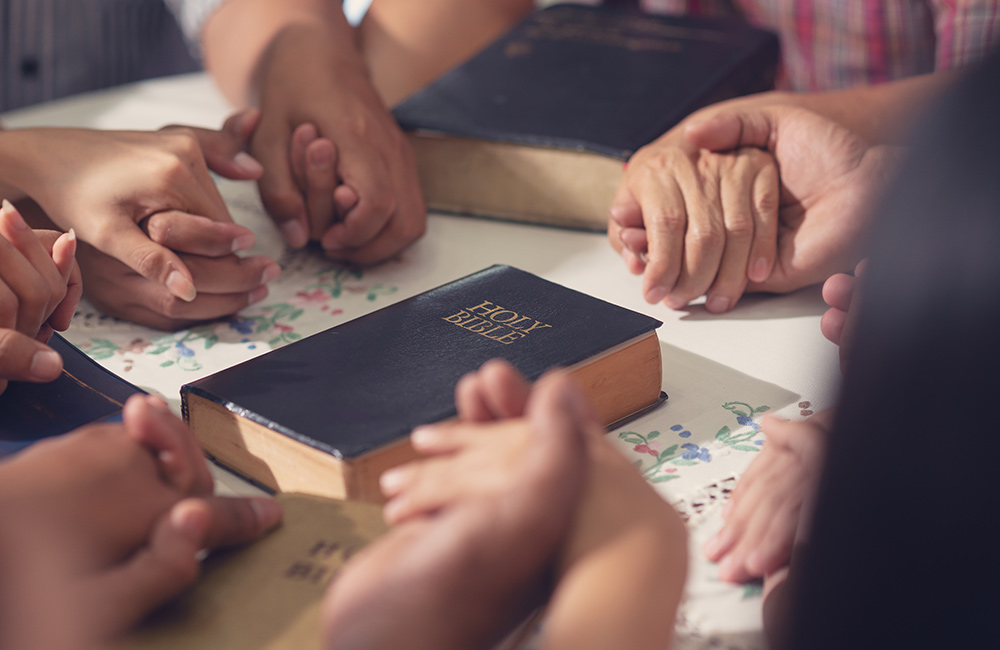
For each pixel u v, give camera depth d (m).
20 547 0.33
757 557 0.41
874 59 1.29
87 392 0.56
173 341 0.69
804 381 0.62
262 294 0.72
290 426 0.46
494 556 0.29
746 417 0.57
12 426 0.52
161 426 0.39
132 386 0.57
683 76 0.98
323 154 0.76
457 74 1.01
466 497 0.32
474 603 0.29
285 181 0.79
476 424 0.36
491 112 0.91
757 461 0.46
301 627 0.36
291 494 0.45
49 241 0.60
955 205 0.19
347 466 0.44
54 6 1.47
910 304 0.20
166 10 1.62
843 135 0.73
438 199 0.92
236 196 0.96
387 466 0.46
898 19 1.25
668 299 0.71
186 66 1.66
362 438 0.45
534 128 0.87
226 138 0.79
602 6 1.22
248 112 0.82
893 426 0.20
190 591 0.38
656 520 0.32
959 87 0.20
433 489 0.32
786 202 0.75
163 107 1.17
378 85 1.17
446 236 0.88
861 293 0.21
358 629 0.29
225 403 0.50
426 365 0.53
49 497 0.35
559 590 0.30
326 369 0.53
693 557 0.44
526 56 1.05
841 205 0.71
